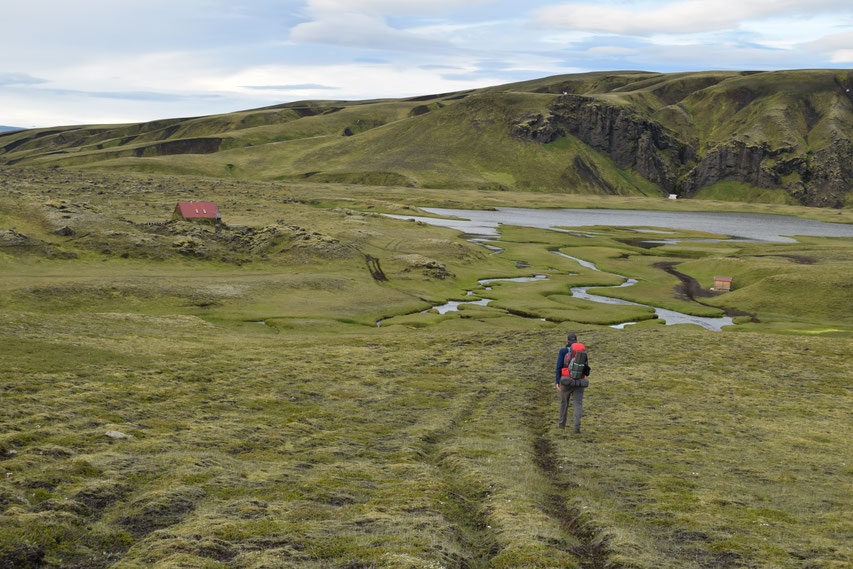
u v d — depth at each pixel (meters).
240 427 24.22
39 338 41.44
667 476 20.11
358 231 174.62
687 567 12.38
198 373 37.00
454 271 141.50
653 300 117.69
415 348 57.88
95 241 126.94
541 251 179.12
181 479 16.31
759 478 20.62
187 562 11.09
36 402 24.77
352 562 11.68
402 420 28.77
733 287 130.75
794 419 32.59
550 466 21.52
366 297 108.88
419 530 13.52
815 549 13.59
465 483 18.41
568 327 89.25
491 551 13.12
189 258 127.69
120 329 54.50
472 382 41.25
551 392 38.69
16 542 11.41
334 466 19.28
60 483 15.28
